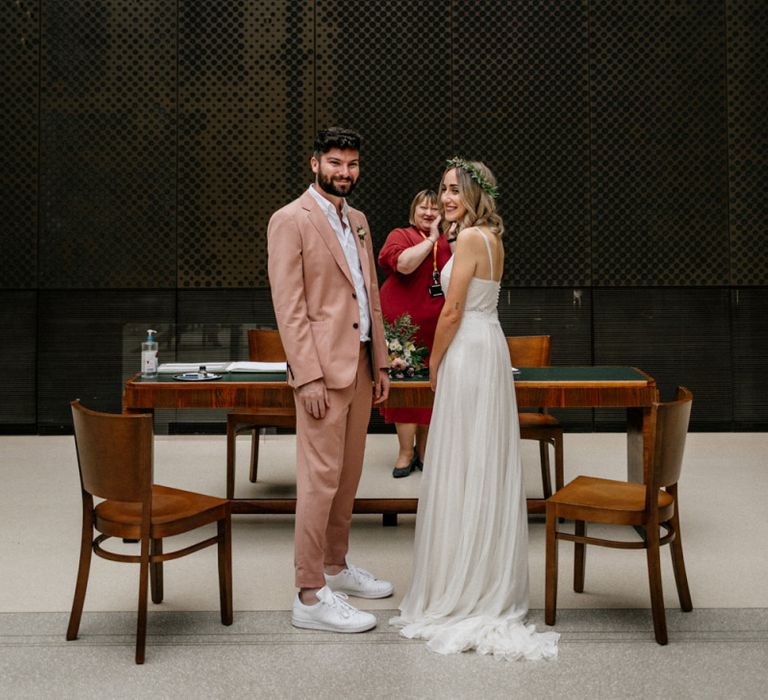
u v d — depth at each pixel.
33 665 2.57
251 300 6.57
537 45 6.49
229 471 4.34
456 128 6.52
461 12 6.48
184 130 6.51
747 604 3.06
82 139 6.50
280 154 6.52
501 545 2.89
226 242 6.54
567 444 6.12
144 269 6.54
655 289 6.55
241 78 6.50
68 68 6.48
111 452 2.57
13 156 6.50
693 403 6.57
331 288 2.86
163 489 3.05
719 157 6.48
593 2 6.46
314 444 2.82
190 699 2.35
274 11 6.48
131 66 6.48
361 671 2.52
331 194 2.88
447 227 3.29
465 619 2.81
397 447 6.05
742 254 6.51
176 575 3.43
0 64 6.48
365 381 3.02
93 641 2.75
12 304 6.56
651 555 2.73
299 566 2.86
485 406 2.89
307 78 6.50
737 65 6.46
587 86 6.48
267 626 2.87
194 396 3.73
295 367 2.77
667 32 6.46
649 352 6.56
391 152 6.54
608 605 3.07
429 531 2.90
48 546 3.80
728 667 2.53
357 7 6.48
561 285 6.54
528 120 6.50
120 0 6.46
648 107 6.48
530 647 2.62
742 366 6.54
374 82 6.51
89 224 6.53
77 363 6.57
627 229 6.52
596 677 2.47
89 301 6.56
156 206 6.52
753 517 4.23
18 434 6.57
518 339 4.75
